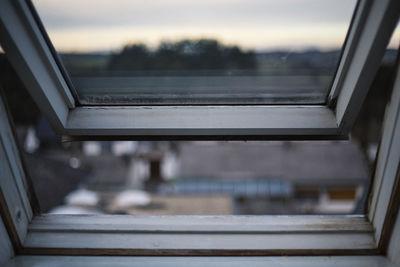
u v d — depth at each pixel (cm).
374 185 116
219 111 111
